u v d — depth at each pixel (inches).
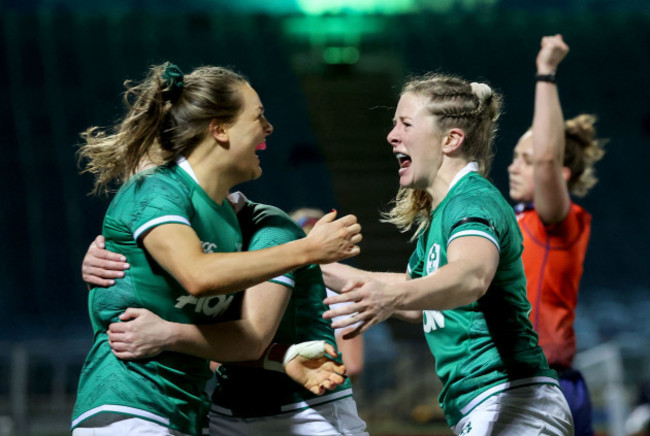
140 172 179.2
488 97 193.9
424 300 149.6
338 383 180.2
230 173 180.7
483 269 157.5
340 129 1068.5
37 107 1230.9
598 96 1337.4
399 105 194.7
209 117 176.7
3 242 1073.5
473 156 191.2
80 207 1120.8
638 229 1167.0
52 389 551.5
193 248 162.4
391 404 543.5
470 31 1416.1
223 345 174.4
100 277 176.4
